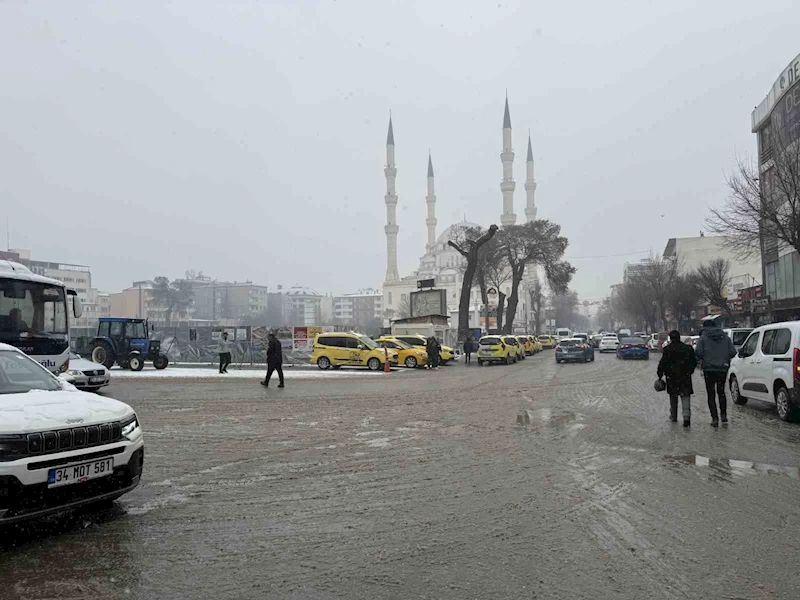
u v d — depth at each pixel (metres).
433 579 4.25
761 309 37.69
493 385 19.78
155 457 8.43
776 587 4.08
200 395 16.88
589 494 6.39
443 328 43.69
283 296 152.75
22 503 4.69
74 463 5.01
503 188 106.75
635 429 10.53
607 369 28.11
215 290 132.50
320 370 29.09
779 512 5.71
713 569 4.38
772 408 13.23
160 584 4.18
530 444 9.26
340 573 4.36
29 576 4.30
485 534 5.16
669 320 70.81
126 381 22.23
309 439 9.81
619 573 4.32
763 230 22.55
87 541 5.01
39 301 12.70
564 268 56.75
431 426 11.12
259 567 4.47
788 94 30.17
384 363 28.25
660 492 6.45
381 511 5.84
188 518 5.64
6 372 6.18
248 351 33.59
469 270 43.69
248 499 6.28
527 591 4.04
